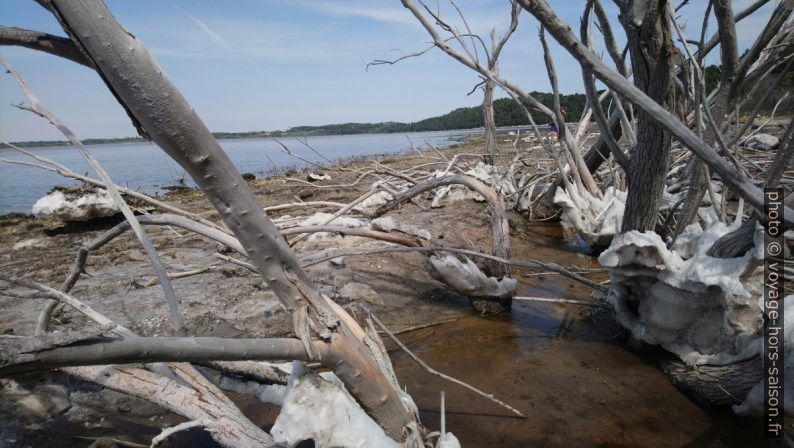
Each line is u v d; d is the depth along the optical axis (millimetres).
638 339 3865
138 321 4207
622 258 3588
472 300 4840
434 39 3223
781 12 3295
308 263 4031
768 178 3090
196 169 1587
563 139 6426
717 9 3236
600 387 3520
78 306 2395
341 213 6258
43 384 3029
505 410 3244
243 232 1764
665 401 3354
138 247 6332
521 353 4020
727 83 3664
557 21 1825
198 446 2809
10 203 10727
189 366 2582
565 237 7602
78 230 7254
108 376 2521
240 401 3295
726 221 4379
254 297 4723
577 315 4746
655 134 3406
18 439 2770
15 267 5578
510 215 8586
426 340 4266
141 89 1405
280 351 1834
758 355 2865
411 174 10039
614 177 6762
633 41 3062
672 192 6305
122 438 2871
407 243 4895
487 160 10016
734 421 3133
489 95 9844
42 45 1544
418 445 2213
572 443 2943
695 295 3312
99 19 1329
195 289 4898
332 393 2035
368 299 4926
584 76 3658
